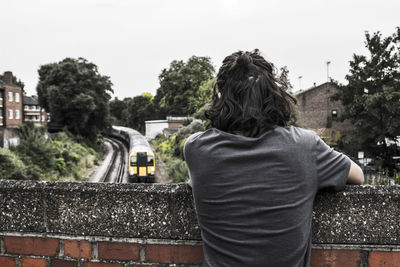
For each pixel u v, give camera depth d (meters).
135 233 1.40
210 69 60.50
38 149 25.92
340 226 1.29
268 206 1.01
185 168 24.94
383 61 28.25
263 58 1.22
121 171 32.28
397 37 27.75
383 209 1.27
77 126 46.78
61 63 47.09
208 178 1.08
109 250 1.42
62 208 1.45
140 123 88.62
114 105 119.75
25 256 1.49
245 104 1.11
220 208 1.05
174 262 1.38
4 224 1.50
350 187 1.31
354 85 29.16
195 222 1.36
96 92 48.50
